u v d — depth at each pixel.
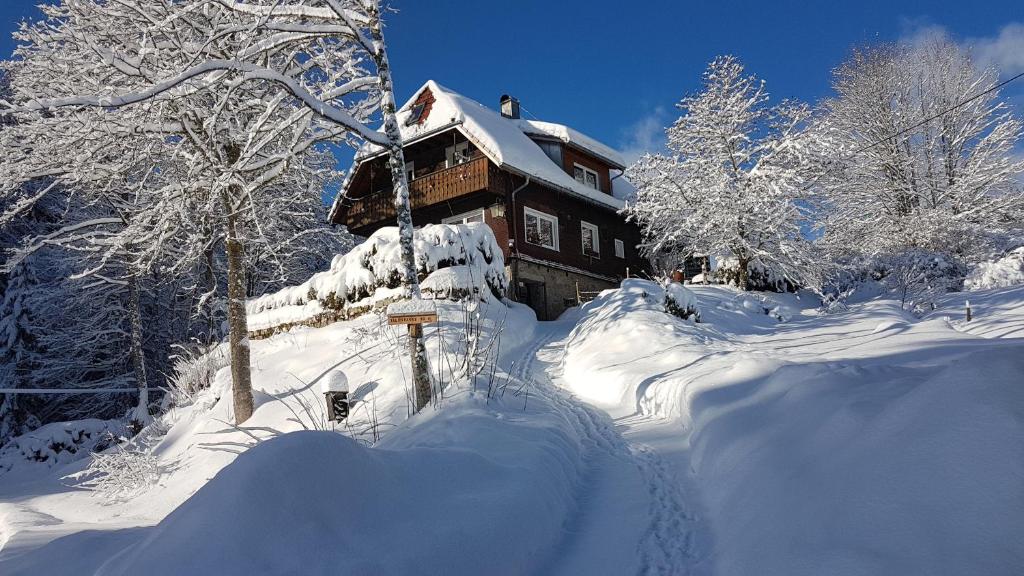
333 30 9.56
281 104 13.44
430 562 3.72
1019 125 27.66
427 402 8.80
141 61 10.61
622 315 15.77
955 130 29.33
